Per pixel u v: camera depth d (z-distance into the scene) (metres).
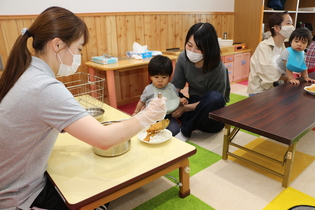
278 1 4.00
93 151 1.22
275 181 1.49
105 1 2.66
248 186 1.45
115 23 2.77
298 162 1.68
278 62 2.43
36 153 0.90
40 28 0.86
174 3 3.26
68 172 1.05
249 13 3.89
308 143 1.94
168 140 1.34
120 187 0.98
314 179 1.50
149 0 3.00
